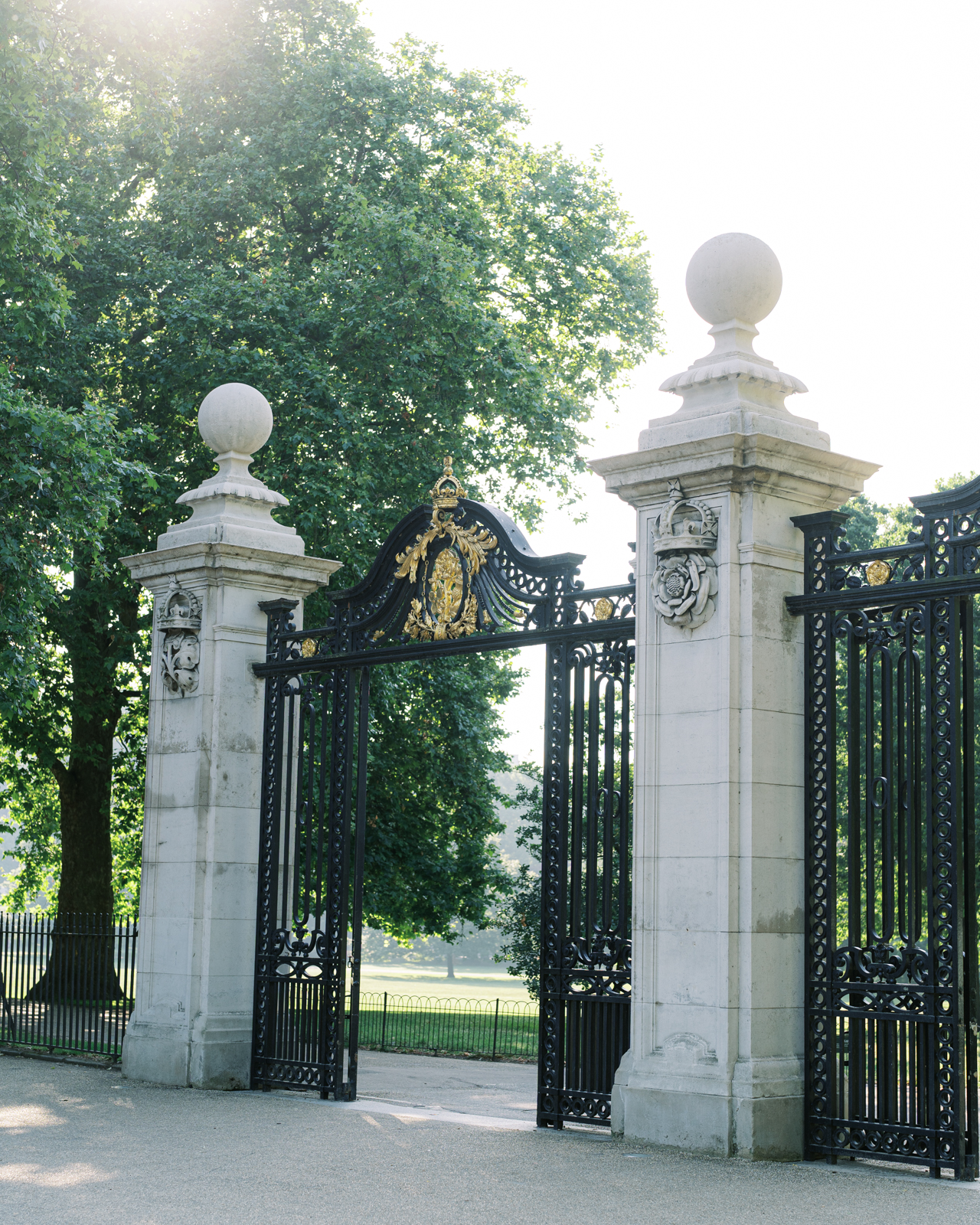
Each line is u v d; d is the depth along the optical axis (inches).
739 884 346.9
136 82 821.9
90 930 581.6
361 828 468.4
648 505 382.3
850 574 355.6
